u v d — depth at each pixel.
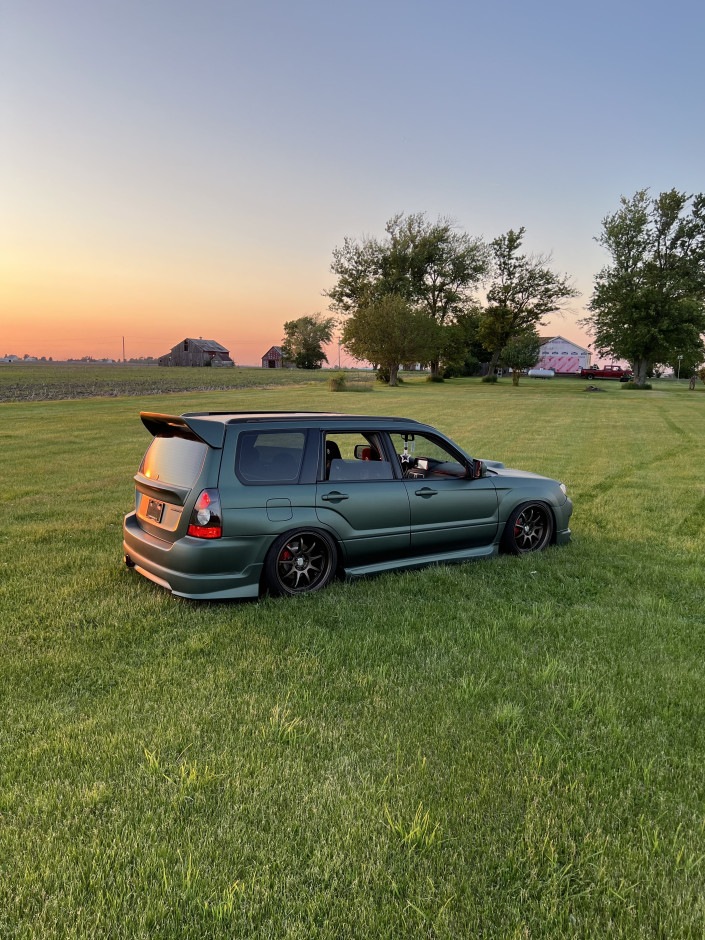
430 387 55.16
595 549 6.60
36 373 84.25
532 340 62.28
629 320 57.34
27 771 2.70
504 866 2.22
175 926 1.96
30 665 3.71
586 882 2.17
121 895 2.07
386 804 2.50
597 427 21.05
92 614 4.51
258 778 2.67
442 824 2.41
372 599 4.87
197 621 4.40
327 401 32.16
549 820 2.43
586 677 3.65
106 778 2.66
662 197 55.88
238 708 3.25
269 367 151.62
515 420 23.19
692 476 11.55
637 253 57.19
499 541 6.22
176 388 46.06
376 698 3.34
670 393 51.53
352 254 64.75
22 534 7.07
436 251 62.97
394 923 1.98
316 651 3.94
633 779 2.71
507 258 64.75
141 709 3.23
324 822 2.42
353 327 55.78
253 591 4.76
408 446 5.66
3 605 4.73
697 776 2.76
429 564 5.75
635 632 4.32
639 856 2.28
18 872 2.15
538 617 4.54
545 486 6.47
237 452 4.73
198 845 2.29
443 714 3.21
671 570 5.84
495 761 2.82
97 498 9.27
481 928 1.99
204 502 4.53
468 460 5.99
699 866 2.23
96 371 98.75
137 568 5.23
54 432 17.97
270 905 2.04
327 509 5.03
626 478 11.35
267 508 4.73
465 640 4.14
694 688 3.53
